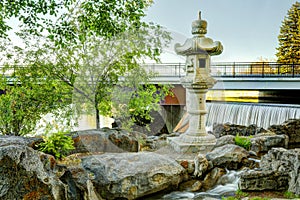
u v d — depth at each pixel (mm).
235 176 4434
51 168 3395
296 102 13867
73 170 3635
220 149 4934
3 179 2812
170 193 4027
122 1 6551
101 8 6598
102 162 3775
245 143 5809
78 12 7145
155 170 3830
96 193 3627
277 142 6086
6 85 6750
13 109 6438
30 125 6512
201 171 4324
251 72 15328
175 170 4055
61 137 4320
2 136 4438
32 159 3049
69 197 3232
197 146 4258
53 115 6816
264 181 4074
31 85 6852
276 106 9344
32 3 6973
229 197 3840
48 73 6902
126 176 3654
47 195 2980
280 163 4309
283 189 4078
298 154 4117
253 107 9836
